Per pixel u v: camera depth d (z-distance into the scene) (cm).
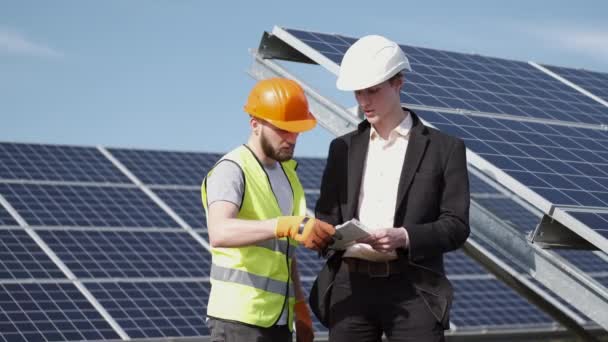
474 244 946
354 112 998
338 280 689
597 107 1238
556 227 852
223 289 638
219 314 635
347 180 693
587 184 926
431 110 1028
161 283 1814
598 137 1114
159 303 1748
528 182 877
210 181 633
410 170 668
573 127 1121
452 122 1002
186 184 2280
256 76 1088
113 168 2275
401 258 663
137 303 1734
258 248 638
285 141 643
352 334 684
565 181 912
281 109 639
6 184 2073
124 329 1650
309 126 642
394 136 682
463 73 1237
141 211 2088
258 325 633
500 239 854
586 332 985
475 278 2122
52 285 1741
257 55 1087
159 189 2220
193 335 1678
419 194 664
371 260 671
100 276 1798
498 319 1962
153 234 2000
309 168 2503
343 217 693
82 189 2131
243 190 632
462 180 667
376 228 672
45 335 1605
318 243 607
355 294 679
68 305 1689
